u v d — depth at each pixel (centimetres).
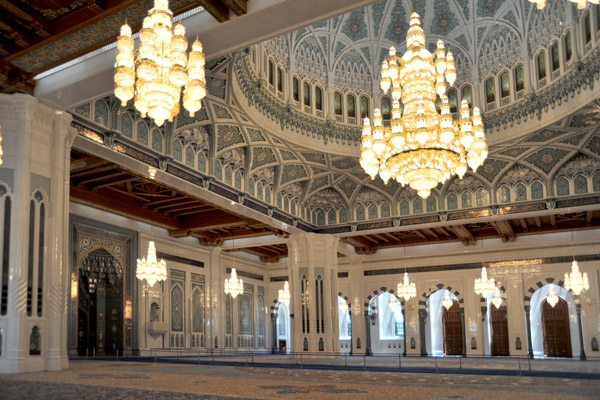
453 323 2344
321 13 745
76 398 502
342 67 1599
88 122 1036
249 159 1484
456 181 1684
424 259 2198
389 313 2425
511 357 1917
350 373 955
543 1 554
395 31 1591
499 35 1463
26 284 837
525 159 1563
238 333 2206
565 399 504
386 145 958
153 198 1642
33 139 892
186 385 630
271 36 799
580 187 1536
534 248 2028
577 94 1255
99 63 870
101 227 1577
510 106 1428
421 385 672
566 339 2161
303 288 1780
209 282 2048
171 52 614
